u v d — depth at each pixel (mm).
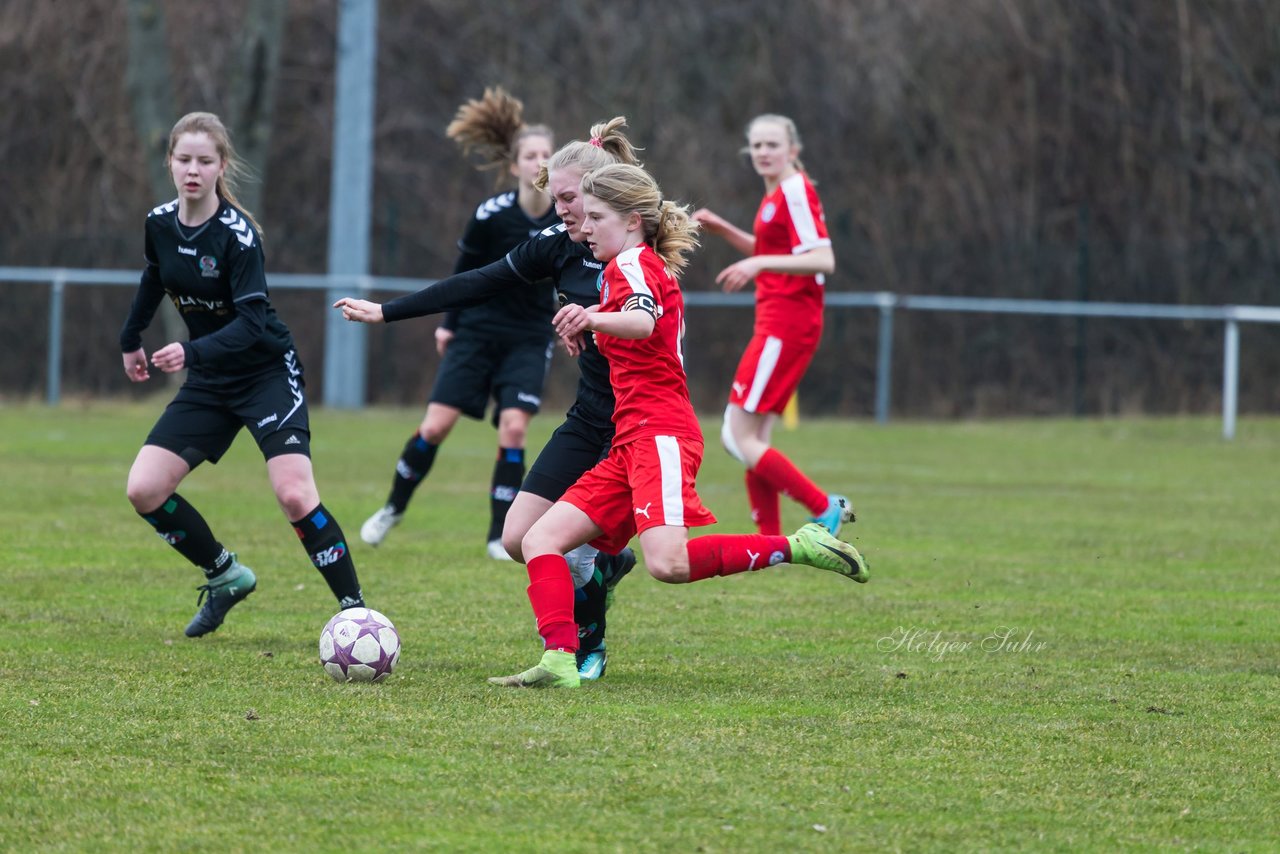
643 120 102188
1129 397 79438
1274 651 19953
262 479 41281
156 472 19250
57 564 25812
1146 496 41125
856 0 99312
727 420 28812
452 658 18703
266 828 12008
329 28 101062
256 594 23344
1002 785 13430
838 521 19312
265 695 16328
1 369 79125
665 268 17109
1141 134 93812
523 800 12719
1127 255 79688
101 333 79000
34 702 15836
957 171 96062
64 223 94062
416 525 32625
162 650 18828
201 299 19562
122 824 12055
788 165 28766
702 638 20484
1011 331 81125
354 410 70125
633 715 15695
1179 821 12578
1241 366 79750
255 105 79062
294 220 100000
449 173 99875
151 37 78062
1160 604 23766
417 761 13805
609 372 17656
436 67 103500
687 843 11750
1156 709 16375
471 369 28172
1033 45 94750
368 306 18500
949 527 33750
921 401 80375
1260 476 47656
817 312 28469
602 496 17234
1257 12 91188
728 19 102500
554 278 18797
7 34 93500
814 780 13422
